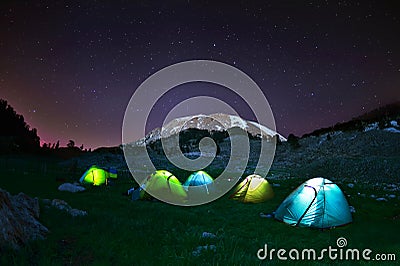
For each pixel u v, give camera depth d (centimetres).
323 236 1132
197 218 1361
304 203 1288
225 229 1212
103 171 2519
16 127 6488
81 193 1970
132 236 950
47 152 6081
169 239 973
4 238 718
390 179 2702
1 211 764
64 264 701
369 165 3061
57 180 2441
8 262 648
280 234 1155
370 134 4362
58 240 838
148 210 1498
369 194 1978
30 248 730
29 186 2091
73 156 6088
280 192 2083
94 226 1003
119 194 2027
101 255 765
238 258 810
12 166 3347
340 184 2348
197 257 814
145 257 799
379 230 1200
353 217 1377
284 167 3966
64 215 1117
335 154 4025
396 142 3884
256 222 1325
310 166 3547
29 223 863
